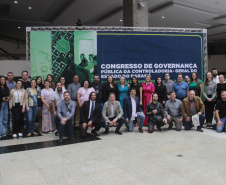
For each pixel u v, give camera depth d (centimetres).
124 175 314
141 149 436
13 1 1220
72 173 325
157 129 629
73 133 587
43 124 598
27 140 521
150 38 740
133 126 617
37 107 585
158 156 392
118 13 1397
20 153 422
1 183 296
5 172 332
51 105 606
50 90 607
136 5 985
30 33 678
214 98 648
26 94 564
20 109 565
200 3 1295
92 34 707
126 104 594
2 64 1446
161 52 749
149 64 741
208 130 604
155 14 1437
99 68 712
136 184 285
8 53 1728
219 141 488
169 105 621
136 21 984
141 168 338
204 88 666
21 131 577
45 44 684
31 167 351
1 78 534
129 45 727
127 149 437
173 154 402
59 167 349
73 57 698
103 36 712
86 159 383
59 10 1396
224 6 1349
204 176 305
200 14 1448
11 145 479
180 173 317
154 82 745
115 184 287
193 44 775
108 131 609
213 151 416
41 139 529
